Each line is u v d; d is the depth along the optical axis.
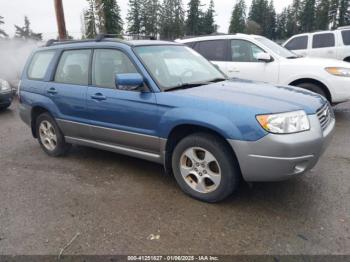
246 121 3.15
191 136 3.55
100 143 4.54
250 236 3.00
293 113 3.16
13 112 9.28
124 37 4.99
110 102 4.13
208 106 3.38
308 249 2.79
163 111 3.66
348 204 3.46
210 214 3.38
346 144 5.32
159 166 4.70
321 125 3.39
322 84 6.58
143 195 3.84
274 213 3.35
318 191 3.75
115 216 3.40
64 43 5.04
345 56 11.59
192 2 65.94
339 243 2.85
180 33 64.12
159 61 4.16
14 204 3.73
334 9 59.69
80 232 3.15
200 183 3.61
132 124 3.99
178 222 3.26
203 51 7.93
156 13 60.88
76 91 4.56
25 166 4.93
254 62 7.26
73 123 4.70
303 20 67.12
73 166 4.84
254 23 67.88
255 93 3.59
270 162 3.11
